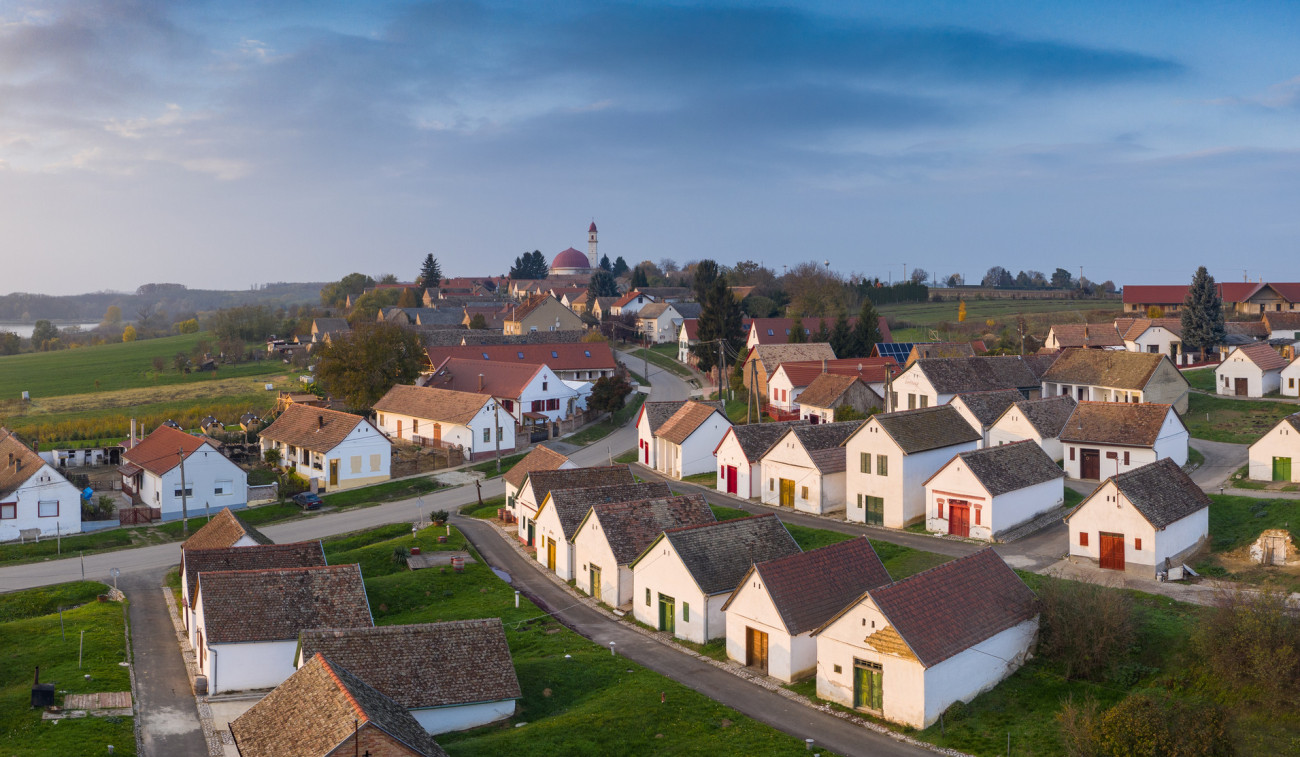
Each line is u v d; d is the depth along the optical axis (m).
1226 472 69.50
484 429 94.00
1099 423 70.50
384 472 87.06
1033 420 72.38
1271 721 34.69
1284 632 36.34
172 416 115.31
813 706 39.59
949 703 37.78
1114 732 31.84
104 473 92.75
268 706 33.12
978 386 88.19
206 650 43.66
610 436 103.25
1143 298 163.75
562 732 36.25
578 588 57.44
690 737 36.44
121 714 39.66
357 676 37.44
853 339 128.75
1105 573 50.78
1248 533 55.69
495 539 67.75
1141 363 85.69
